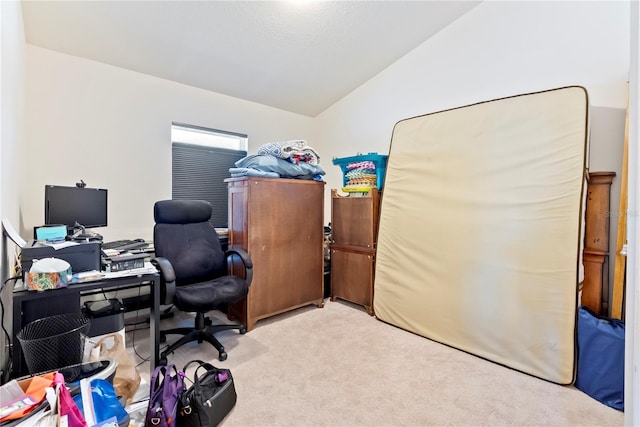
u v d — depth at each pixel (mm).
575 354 1905
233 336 2566
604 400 1748
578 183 1993
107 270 1790
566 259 1986
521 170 2195
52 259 1543
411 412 1679
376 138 3738
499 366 2135
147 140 3004
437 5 2775
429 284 2566
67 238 1897
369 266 3086
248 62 3121
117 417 1199
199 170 3475
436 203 2594
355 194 3275
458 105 3002
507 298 2168
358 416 1646
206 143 3533
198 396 1493
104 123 2758
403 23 2941
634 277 592
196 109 3342
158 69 2967
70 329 1566
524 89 2590
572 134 2043
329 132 4281
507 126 2295
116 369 1501
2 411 1031
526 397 1807
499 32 2717
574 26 2346
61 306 1647
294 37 2881
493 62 2760
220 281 2465
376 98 3713
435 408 1711
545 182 2094
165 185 3127
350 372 2043
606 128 2229
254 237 2752
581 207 1976
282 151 2951
